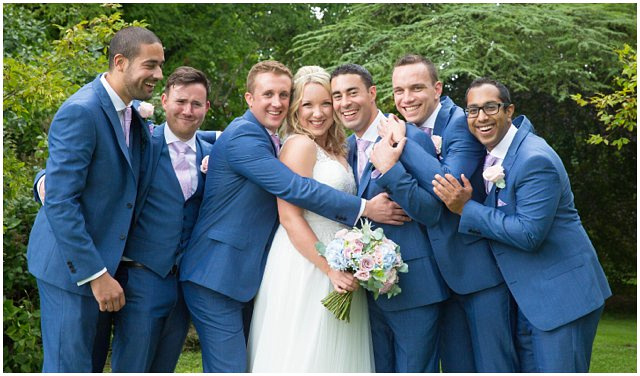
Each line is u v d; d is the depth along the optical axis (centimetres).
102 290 348
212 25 1327
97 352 389
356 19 1217
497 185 367
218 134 434
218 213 380
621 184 1298
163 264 376
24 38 717
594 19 1166
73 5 1052
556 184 360
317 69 389
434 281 380
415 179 371
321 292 378
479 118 368
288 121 390
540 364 371
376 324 395
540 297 367
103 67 648
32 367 620
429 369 385
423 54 1108
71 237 339
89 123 347
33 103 584
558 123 1273
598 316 378
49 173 343
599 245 1353
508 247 373
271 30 1394
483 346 383
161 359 402
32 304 646
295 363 372
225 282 371
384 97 1079
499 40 1125
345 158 400
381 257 354
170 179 382
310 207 365
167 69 1272
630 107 654
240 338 378
